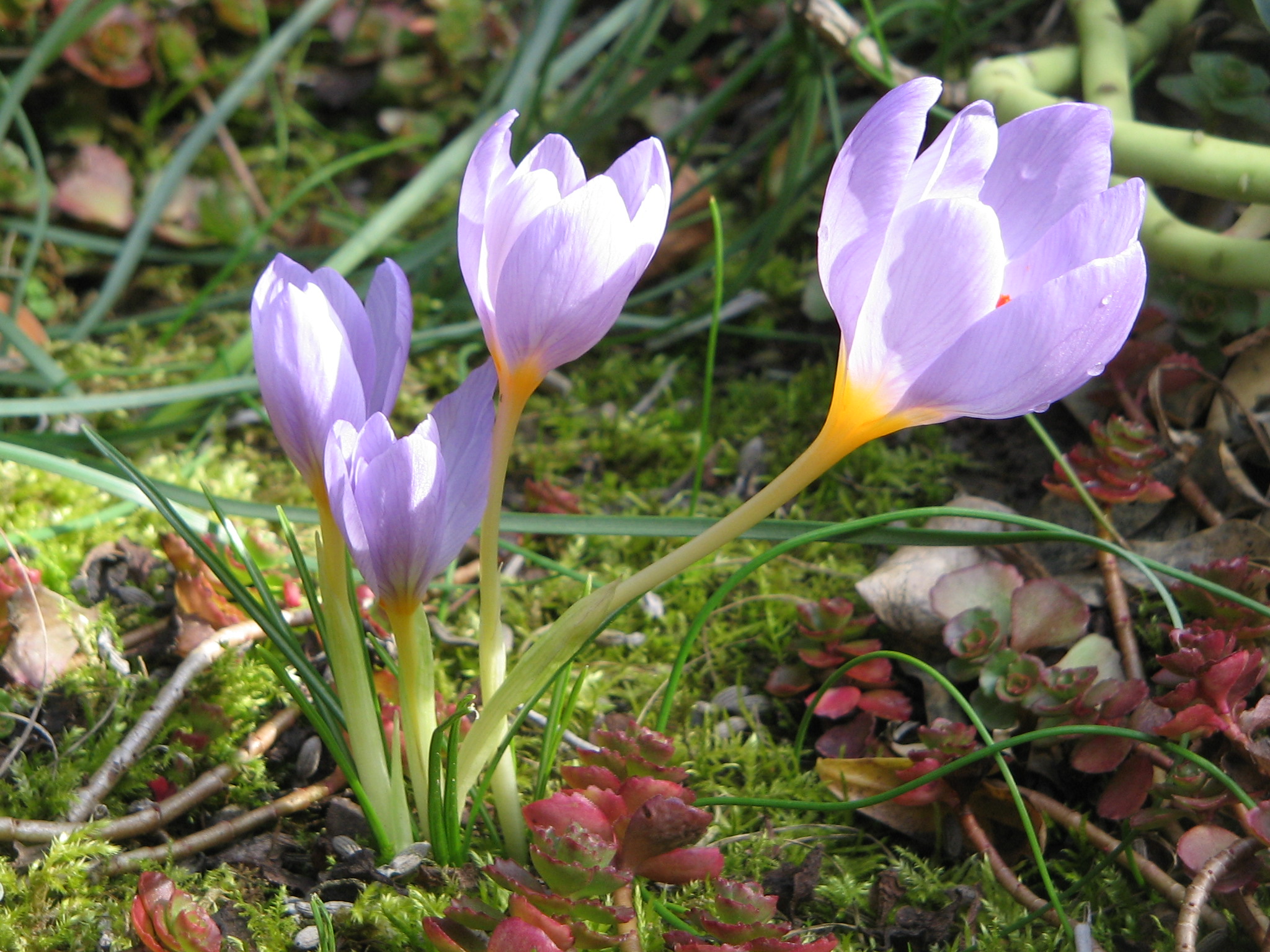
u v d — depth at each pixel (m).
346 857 0.43
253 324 0.39
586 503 0.59
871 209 0.37
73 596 0.50
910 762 0.46
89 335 0.68
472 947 0.40
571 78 0.88
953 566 0.50
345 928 0.42
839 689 0.48
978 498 0.52
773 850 0.45
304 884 0.43
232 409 0.64
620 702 0.50
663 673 0.51
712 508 0.58
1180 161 0.51
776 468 0.60
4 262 0.71
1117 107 0.55
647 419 0.64
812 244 0.75
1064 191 0.38
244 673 0.46
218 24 0.79
